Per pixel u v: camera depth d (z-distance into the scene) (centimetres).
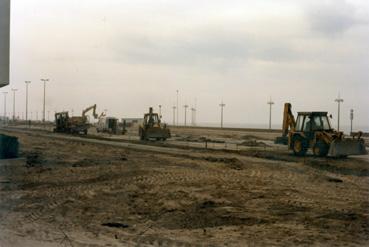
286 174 2119
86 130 6550
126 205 1424
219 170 2217
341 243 997
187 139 5156
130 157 2795
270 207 1390
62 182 1847
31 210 1347
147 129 4722
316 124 2975
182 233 1095
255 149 3656
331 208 1375
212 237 1054
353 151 2797
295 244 991
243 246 979
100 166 2322
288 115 3256
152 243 1002
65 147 3534
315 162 2602
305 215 1279
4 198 1521
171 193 1612
